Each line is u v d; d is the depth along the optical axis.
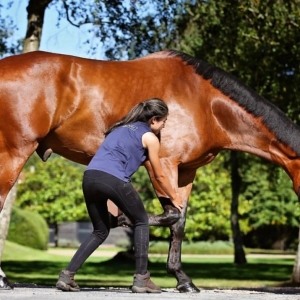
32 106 6.43
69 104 6.58
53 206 41.97
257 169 24.42
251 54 13.56
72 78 6.61
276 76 14.03
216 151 7.16
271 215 37.38
